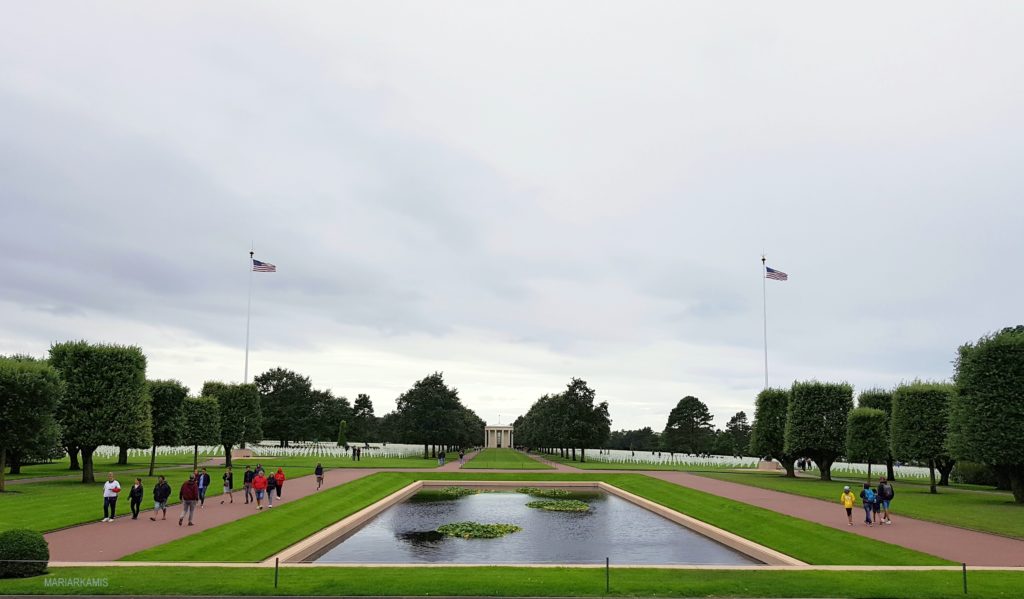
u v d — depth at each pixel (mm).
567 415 103562
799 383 67375
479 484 60719
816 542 27422
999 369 41688
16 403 41562
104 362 50125
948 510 36000
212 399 67625
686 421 156000
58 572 19734
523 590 18484
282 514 33906
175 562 22156
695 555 27969
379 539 31281
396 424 106062
